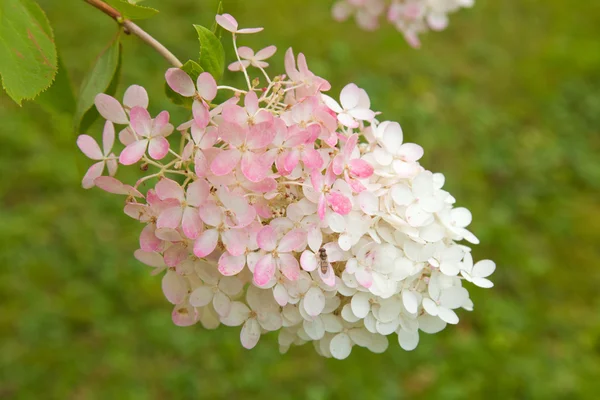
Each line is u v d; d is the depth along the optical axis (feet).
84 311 5.57
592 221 7.00
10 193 6.28
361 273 2.35
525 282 6.35
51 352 5.33
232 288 2.39
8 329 5.44
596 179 7.39
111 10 2.49
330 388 5.26
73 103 2.79
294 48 7.61
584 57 8.66
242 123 2.30
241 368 5.30
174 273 2.44
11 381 5.15
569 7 9.47
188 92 2.34
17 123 6.68
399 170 2.43
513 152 7.49
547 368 5.62
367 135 2.48
